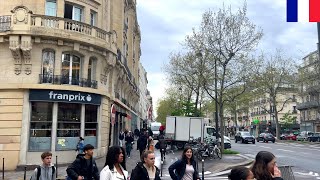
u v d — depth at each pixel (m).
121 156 5.69
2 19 20.84
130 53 47.12
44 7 22.02
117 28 33.31
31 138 20.25
